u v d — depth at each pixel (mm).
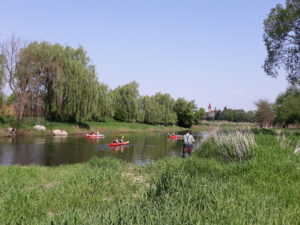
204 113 81188
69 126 38656
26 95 33031
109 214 3688
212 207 3979
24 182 6863
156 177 6668
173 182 5242
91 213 4090
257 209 3824
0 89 30531
